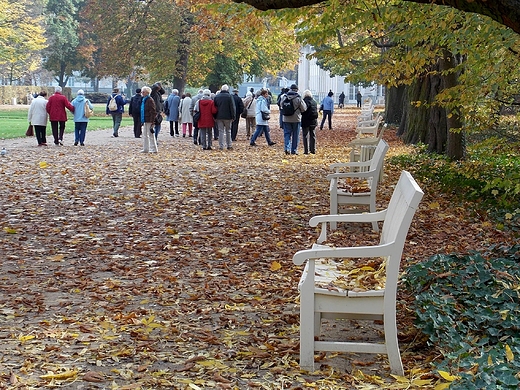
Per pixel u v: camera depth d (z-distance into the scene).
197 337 5.75
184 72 56.06
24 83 119.25
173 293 7.14
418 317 5.64
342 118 58.69
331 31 13.36
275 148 26.62
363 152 15.84
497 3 5.75
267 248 9.24
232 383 4.77
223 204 12.80
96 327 6.03
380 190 14.58
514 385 4.28
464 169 12.98
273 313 6.46
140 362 5.20
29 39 69.44
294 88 23.69
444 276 6.29
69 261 8.57
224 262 8.46
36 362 5.18
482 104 12.76
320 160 21.55
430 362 5.06
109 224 10.89
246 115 31.72
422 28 11.87
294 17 12.34
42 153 23.34
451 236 10.03
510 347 5.00
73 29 92.12
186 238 9.86
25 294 7.15
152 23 54.50
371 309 5.05
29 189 14.59
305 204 12.87
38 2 96.06
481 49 11.68
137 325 6.09
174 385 4.73
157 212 11.96
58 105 26.72
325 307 5.08
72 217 11.47
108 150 24.95
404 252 8.95
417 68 13.84
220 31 41.19
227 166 19.55
